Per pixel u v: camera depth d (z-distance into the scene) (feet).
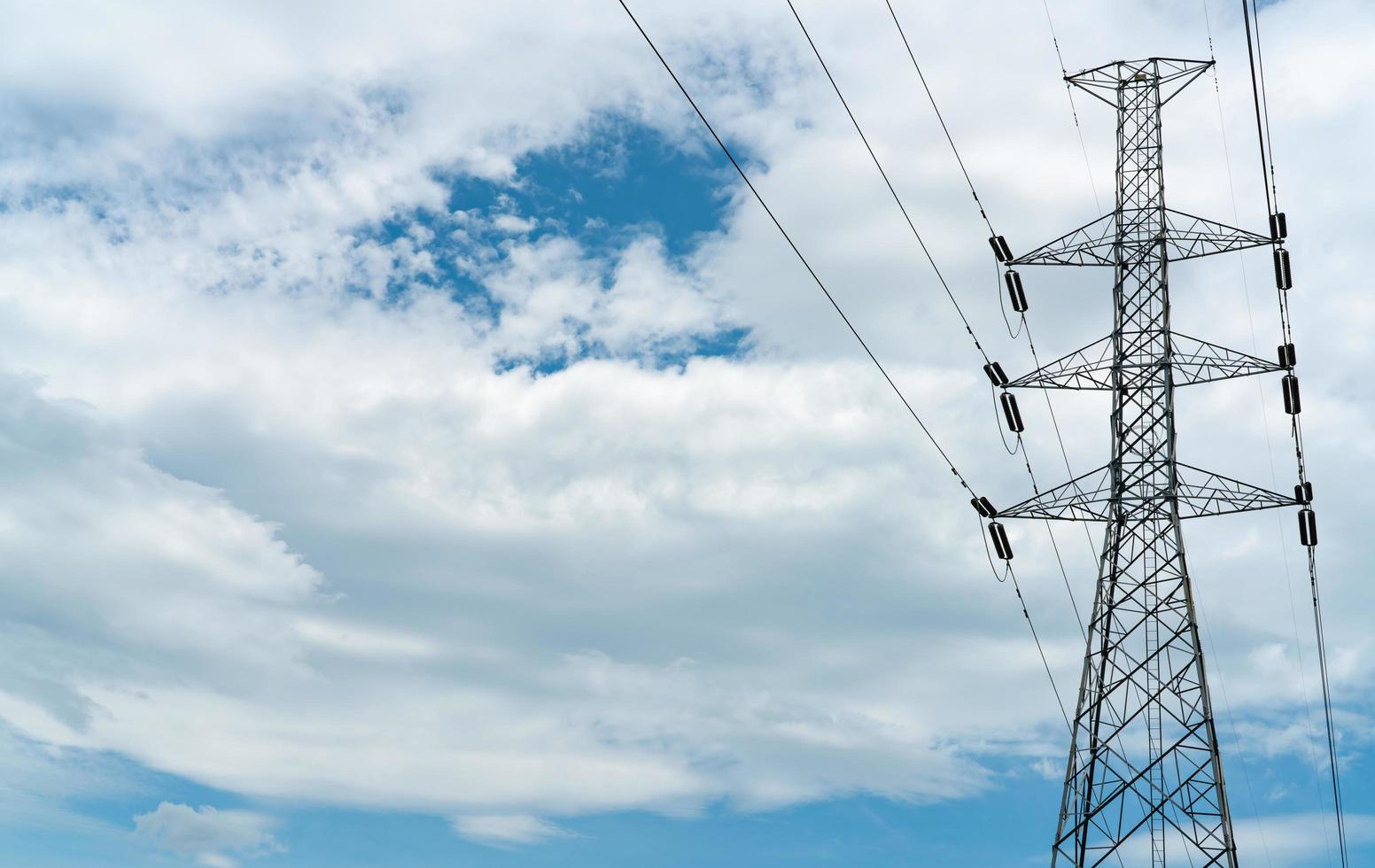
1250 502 148.25
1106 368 158.81
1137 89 170.91
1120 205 165.58
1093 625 144.87
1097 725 140.67
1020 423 161.99
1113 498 150.51
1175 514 147.23
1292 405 151.02
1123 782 137.39
